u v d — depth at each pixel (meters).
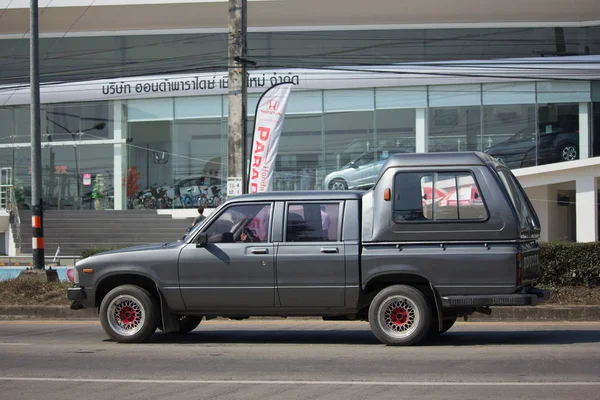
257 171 17.38
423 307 10.18
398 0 29.88
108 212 31.11
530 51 30.41
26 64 32.91
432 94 30.36
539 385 7.69
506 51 30.50
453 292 10.10
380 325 10.32
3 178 32.81
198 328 13.09
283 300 10.50
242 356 9.78
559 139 29.53
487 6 29.97
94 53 32.34
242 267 10.55
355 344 10.80
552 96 29.66
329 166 30.97
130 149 32.34
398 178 10.34
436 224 10.17
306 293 10.42
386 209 10.28
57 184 32.62
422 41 30.77
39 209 18.41
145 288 11.31
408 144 30.45
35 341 11.50
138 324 11.05
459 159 10.27
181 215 31.42
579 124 29.42
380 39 30.89
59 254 28.33
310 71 30.77
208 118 31.80
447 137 30.20
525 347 10.25
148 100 32.28
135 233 29.30
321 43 31.12
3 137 32.97
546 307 13.42
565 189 30.53
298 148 31.23
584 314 13.32
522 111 29.78
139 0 30.88
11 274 20.31
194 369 8.85
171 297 10.75
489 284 10.02
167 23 31.75
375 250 10.30
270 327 13.16
